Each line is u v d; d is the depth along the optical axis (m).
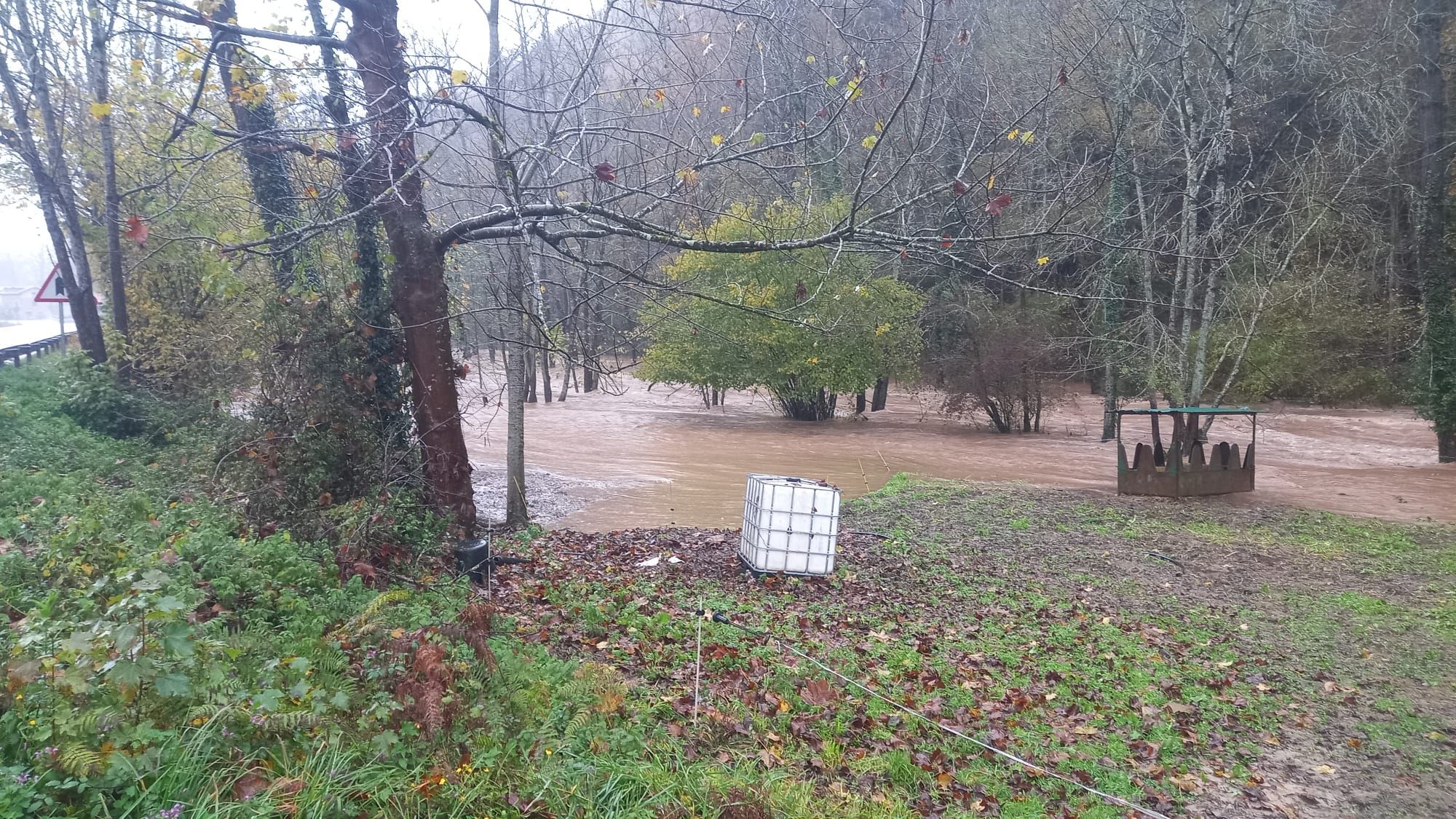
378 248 10.59
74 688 3.56
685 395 45.53
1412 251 30.61
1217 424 30.61
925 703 6.74
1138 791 5.70
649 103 9.45
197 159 8.27
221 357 15.43
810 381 31.92
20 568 5.99
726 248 8.78
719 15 11.52
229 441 9.84
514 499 14.03
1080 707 7.02
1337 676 8.03
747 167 13.38
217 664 4.20
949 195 10.55
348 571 7.98
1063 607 10.10
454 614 6.84
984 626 9.12
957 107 12.97
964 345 30.98
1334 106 25.67
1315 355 31.00
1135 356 23.09
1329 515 16.20
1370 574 12.09
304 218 10.98
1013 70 22.02
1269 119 27.08
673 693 6.28
